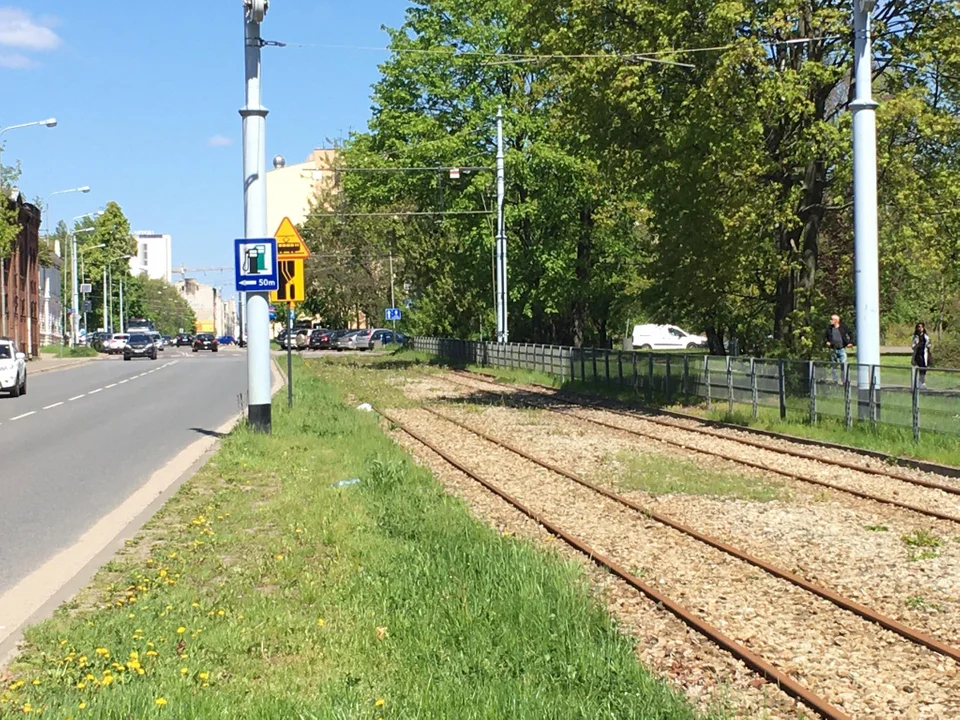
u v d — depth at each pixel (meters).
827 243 35.47
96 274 120.94
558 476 14.98
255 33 18.58
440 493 12.70
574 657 6.25
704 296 28.19
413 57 46.62
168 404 28.23
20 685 5.68
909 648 6.84
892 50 24.75
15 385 32.19
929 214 24.55
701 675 6.35
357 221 78.81
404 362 57.97
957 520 11.16
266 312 18.66
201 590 7.94
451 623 6.95
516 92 46.38
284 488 12.76
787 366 21.59
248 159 18.55
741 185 24.88
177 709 5.23
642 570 9.04
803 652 6.79
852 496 13.05
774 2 24.09
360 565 8.68
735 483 14.05
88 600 7.76
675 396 27.77
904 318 47.16
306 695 5.60
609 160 27.34
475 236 47.34
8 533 10.48
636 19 25.64
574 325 48.94
